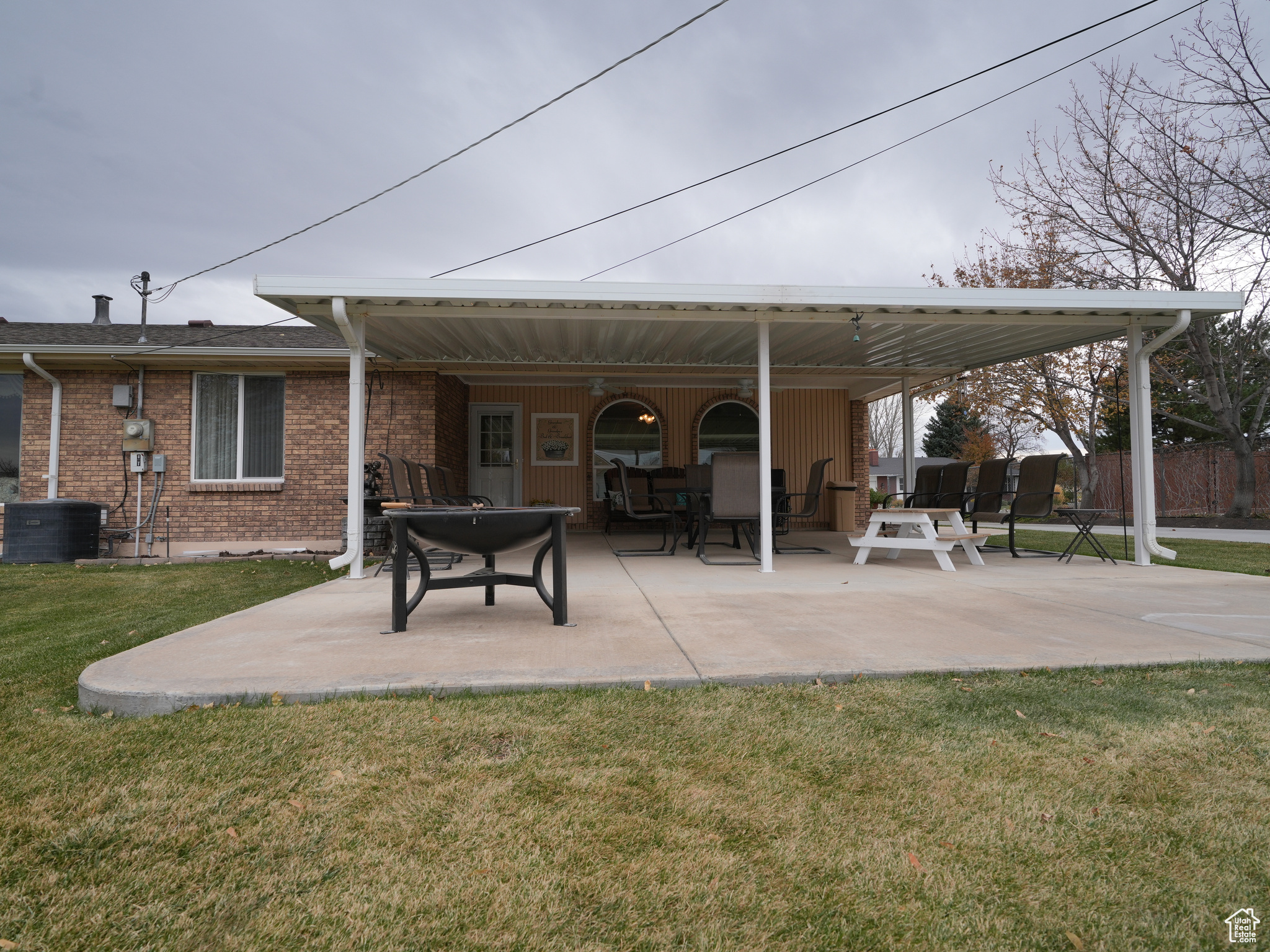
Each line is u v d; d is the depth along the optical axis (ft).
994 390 53.67
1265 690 7.98
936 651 9.48
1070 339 23.76
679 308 19.44
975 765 6.13
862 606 12.97
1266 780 5.83
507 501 37.83
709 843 5.00
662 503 26.11
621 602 13.53
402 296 17.39
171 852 4.86
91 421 28.22
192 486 28.40
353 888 4.49
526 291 17.60
